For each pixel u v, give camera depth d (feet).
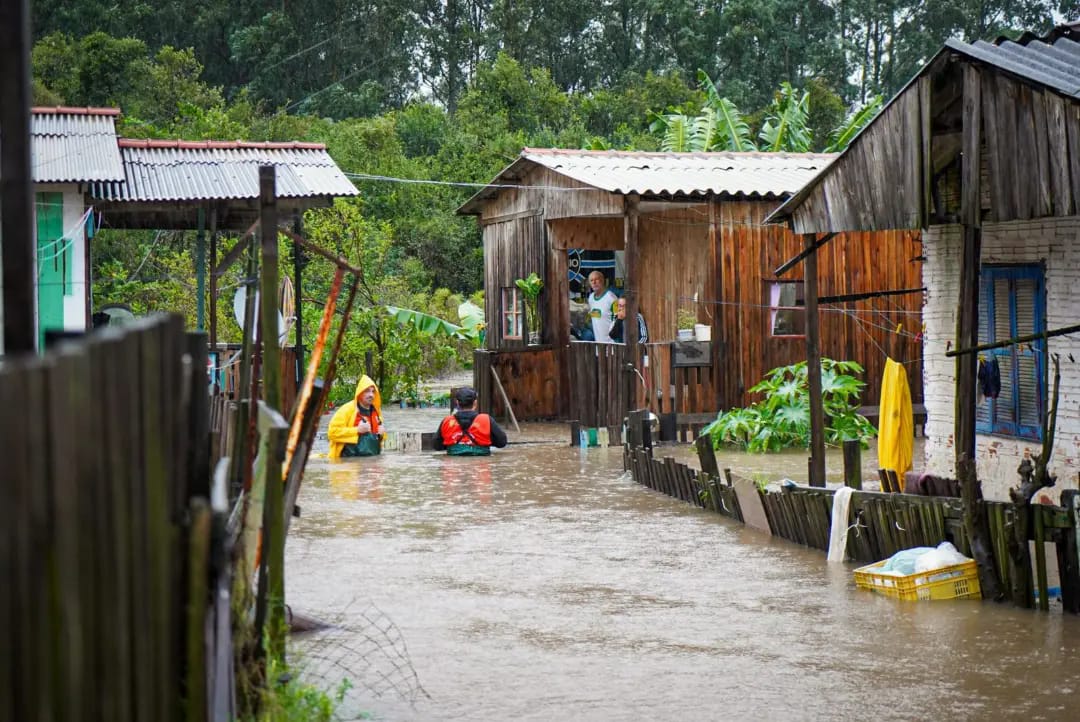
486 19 213.25
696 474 42.37
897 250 65.31
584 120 160.56
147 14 176.04
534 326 71.56
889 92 201.67
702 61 193.88
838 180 36.42
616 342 70.38
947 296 40.06
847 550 32.89
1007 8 198.49
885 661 23.18
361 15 191.83
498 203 76.33
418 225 125.49
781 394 57.77
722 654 23.75
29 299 13.23
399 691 21.20
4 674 7.11
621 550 34.55
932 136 33.19
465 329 81.87
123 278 78.74
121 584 9.53
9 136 13.24
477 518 40.04
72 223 48.78
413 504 42.93
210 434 16.15
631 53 203.72
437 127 151.02
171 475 12.29
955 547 29.22
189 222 58.54
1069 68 30.27
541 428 69.56
